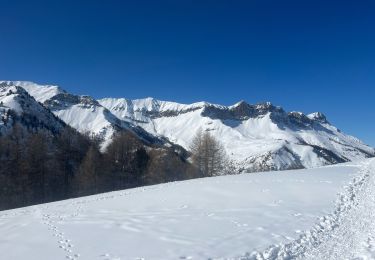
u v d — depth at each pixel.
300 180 39.78
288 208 28.14
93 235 23.81
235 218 26.09
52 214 33.59
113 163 97.38
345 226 22.20
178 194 37.34
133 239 22.28
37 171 81.12
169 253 19.25
